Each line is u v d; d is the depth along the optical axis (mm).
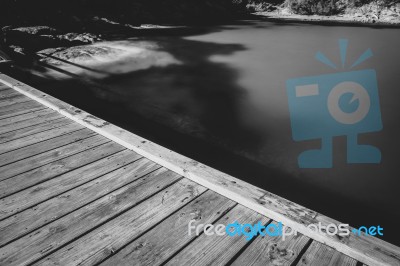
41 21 13758
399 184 4535
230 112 7203
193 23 18266
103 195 2248
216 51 12562
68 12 15125
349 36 14703
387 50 12289
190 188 2311
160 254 1747
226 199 2184
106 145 2945
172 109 7379
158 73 10016
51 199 2217
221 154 5352
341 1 19375
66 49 11875
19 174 2510
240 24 18172
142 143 2846
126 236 1877
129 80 9328
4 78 4789
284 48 12969
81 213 2072
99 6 16703
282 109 7344
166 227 1938
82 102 7684
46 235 1894
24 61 10242
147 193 2262
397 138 5859
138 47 12875
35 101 4035
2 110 3732
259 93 8422
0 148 2893
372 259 1600
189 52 12445
